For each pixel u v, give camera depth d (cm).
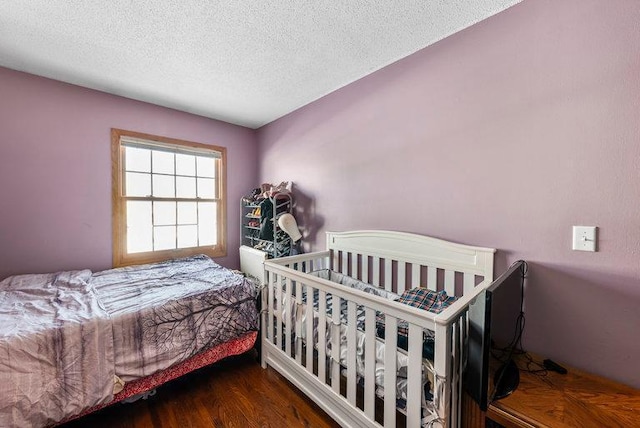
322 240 270
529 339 144
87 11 148
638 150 114
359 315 179
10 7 144
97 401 137
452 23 160
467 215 167
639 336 116
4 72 209
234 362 213
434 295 159
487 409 103
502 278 117
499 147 153
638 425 96
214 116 318
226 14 151
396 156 204
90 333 141
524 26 142
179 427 148
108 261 259
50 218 231
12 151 214
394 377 117
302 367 168
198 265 271
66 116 235
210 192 332
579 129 128
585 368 129
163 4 143
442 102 176
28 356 124
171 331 167
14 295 179
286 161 312
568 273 133
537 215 141
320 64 206
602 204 123
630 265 118
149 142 278
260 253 285
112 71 215
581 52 127
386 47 184
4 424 115
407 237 194
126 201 271
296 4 143
